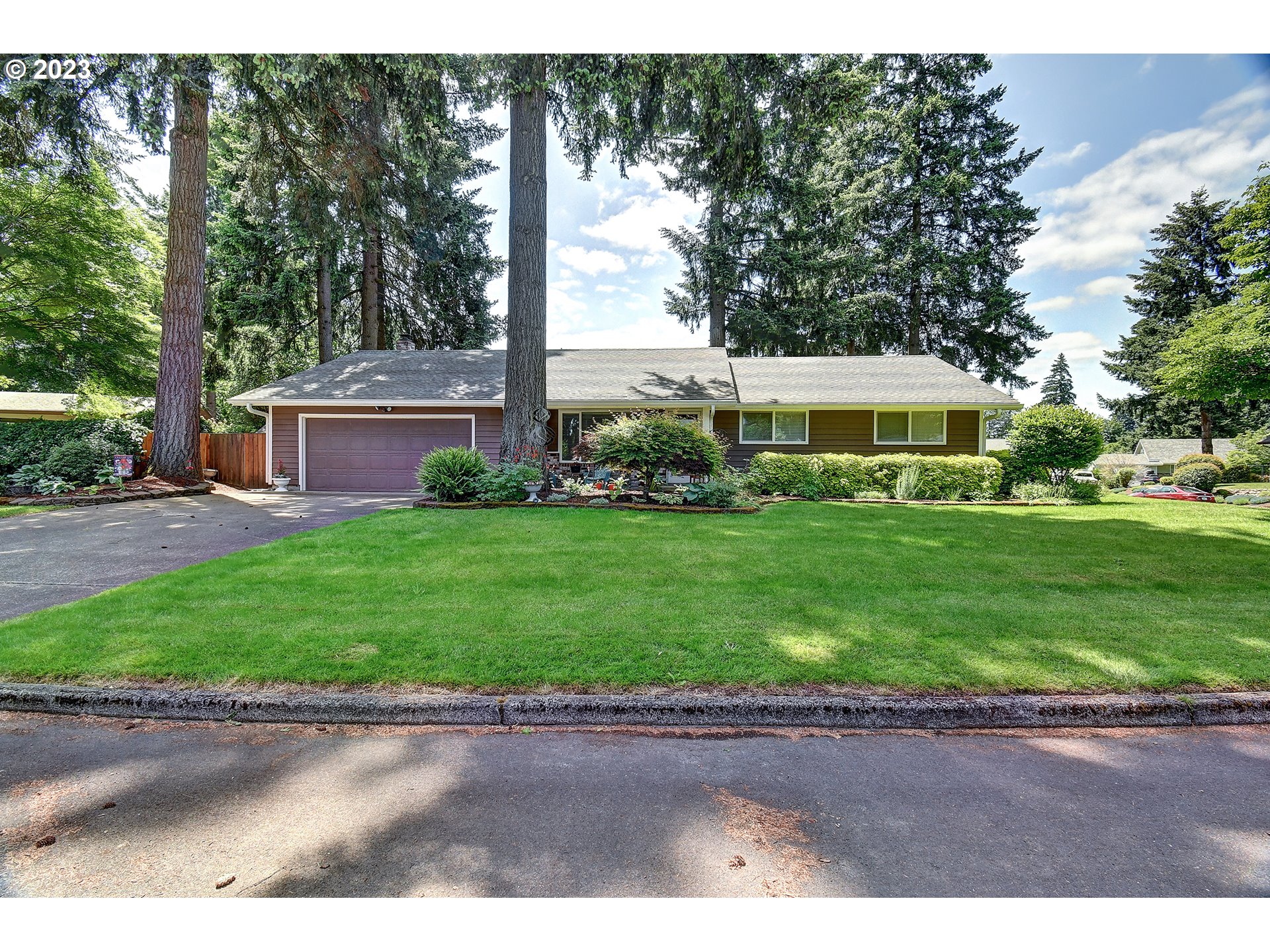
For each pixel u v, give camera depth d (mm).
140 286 16125
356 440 14438
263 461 14648
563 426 15156
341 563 5727
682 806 2307
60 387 16422
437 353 17891
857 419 15102
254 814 2236
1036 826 2189
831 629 3984
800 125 10898
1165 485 14773
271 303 20016
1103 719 3031
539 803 2318
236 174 15938
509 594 4730
